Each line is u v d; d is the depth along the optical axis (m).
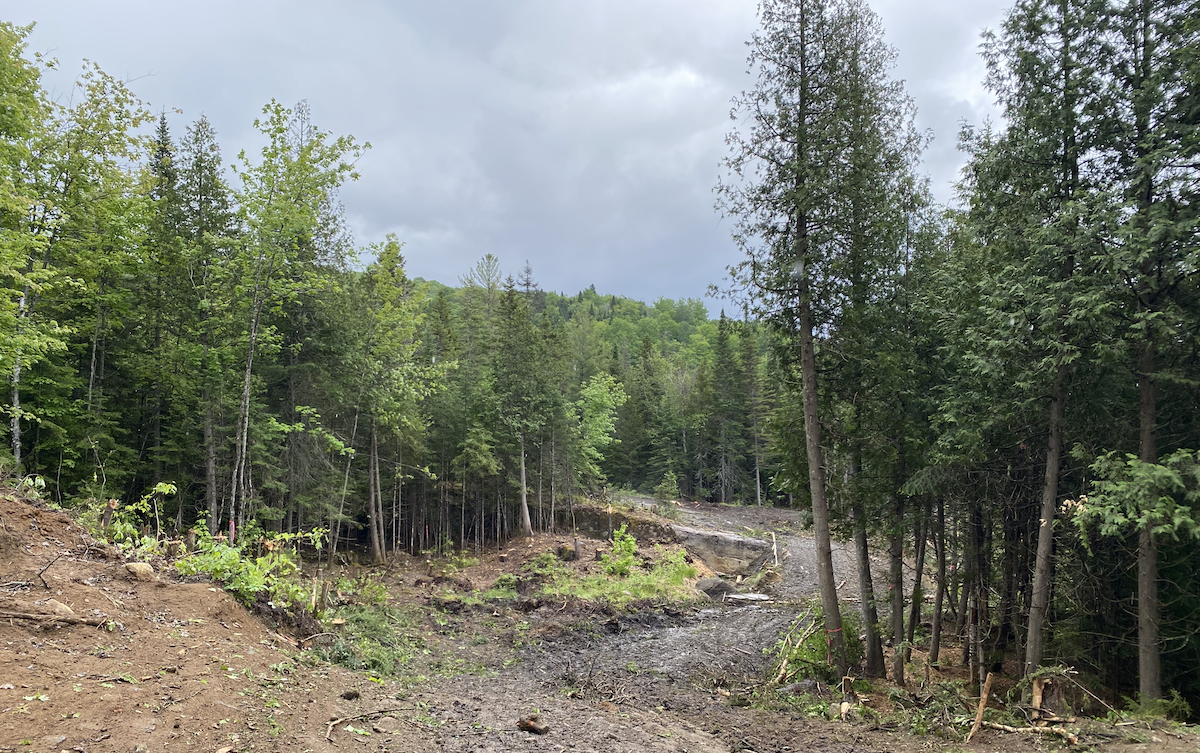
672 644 15.77
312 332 21.23
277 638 7.46
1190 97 7.84
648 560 27.17
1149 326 8.17
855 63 11.24
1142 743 6.48
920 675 13.07
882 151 11.56
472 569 25.84
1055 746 6.94
